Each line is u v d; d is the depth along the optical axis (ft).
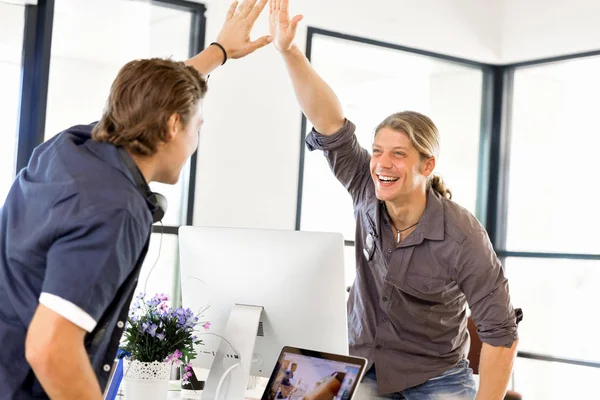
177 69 5.18
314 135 8.49
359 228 8.18
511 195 16.85
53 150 5.12
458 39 15.99
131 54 12.91
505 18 16.52
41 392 4.93
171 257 13.21
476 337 10.05
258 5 7.38
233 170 13.46
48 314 4.49
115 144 5.00
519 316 7.95
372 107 15.48
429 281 7.59
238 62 13.44
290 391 6.11
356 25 14.67
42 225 4.70
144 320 6.66
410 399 7.93
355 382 5.76
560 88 16.07
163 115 5.01
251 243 6.88
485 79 16.93
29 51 12.07
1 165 12.03
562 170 16.07
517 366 16.22
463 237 7.41
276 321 6.79
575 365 15.44
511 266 16.71
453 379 7.91
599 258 15.29
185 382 7.47
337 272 6.46
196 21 13.26
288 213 14.06
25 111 12.07
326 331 6.57
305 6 14.07
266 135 13.75
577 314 15.56
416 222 7.68
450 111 16.55
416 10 15.40
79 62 12.44
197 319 6.86
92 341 5.00
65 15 12.25
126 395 6.72
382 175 7.42
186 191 13.11
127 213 4.66
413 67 15.99
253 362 6.98
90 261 4.55
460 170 16.80
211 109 13.23
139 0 12.80
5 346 4.82
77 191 4.67
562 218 16.06
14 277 4.89
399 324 7.79
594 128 15.58
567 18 15.44
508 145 16.87
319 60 14.74
